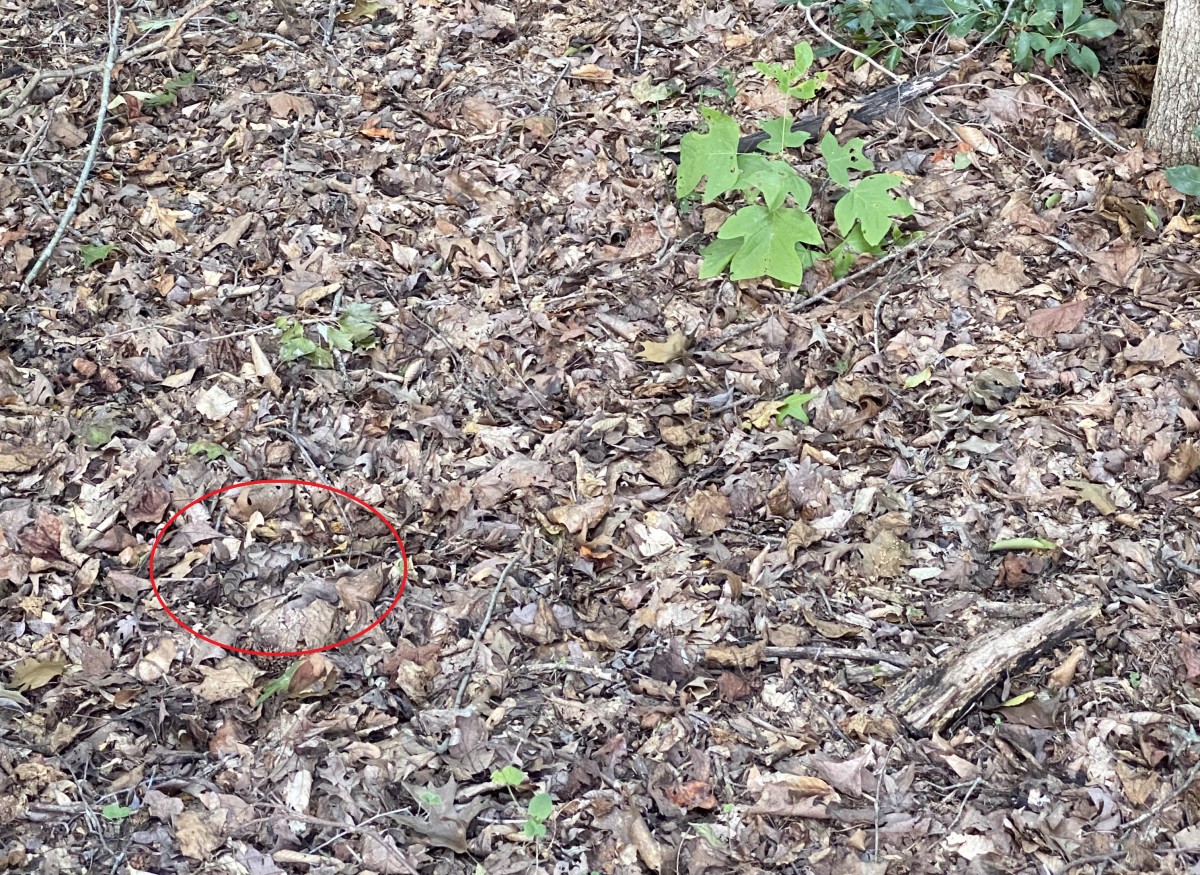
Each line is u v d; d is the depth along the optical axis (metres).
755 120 4.58
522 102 4.67
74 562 3.87
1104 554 3.85
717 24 4.88
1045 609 3.78
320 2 4.97
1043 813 3.57
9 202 4.44
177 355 4.18
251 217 4.41
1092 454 3.98
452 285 4.32
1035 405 4.04
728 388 4.13
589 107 4.67
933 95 4.55
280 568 3.88
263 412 4.10
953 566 3.85
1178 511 3.90
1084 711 3.67
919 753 3.64
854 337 4.19
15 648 3.77
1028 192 4.37
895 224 4.30
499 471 4.00
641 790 3.61
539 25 4.91
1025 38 4.53
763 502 3.96
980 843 3.55
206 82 4.75
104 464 4.00
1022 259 4.27
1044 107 4.52
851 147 4.22
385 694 3.72
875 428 4.05
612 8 4.95
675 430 4.06
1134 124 4.54
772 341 4.20
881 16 4.66
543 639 3.79
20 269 4.31
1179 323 4.15
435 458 4.04
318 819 3.58
